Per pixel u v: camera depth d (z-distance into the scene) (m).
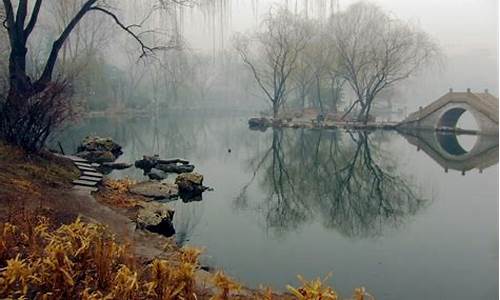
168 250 5.74
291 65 37.34
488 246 7.75
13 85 9.90
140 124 35.81
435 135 30.92
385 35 32.75
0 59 14.48
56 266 3.24
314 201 11.73
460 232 8.77
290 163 18.22
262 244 7.61
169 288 3.33
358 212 10.58
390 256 7.19
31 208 5.73
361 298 3.75
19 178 7.34
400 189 13.49
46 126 10.15
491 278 6.19
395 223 9.56
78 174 10.27
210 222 8.79
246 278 5.93
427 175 15.91
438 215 10.28
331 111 43.12
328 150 22.31
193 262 4.13
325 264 6.72
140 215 7.32
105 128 30.38
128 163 15.15
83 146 16.53
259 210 10.28
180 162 15.55
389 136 29.47
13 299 3.08
